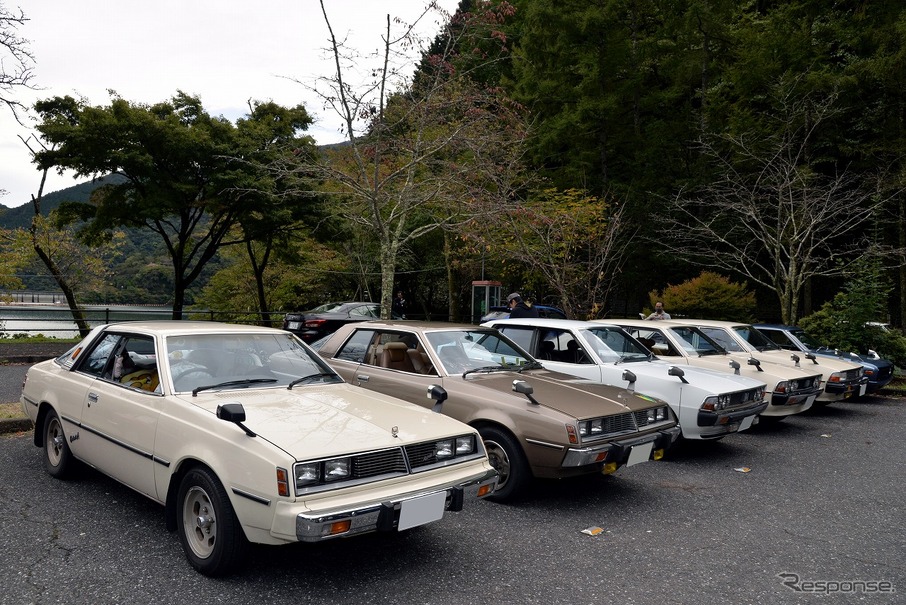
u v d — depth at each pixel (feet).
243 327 17.06
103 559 13.10
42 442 19.30
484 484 13.84
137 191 60.03
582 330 25.63
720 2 77.20
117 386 15.57
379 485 12.19
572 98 78.33
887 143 68.49
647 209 72.69
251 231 65.67
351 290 98.17
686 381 23.31
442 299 108.78
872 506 18.67
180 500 12.91
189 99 61.62
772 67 70.85
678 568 13.80
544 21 74.23
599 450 16.75
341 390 15.78
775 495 19.58
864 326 48.24
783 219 56.85
